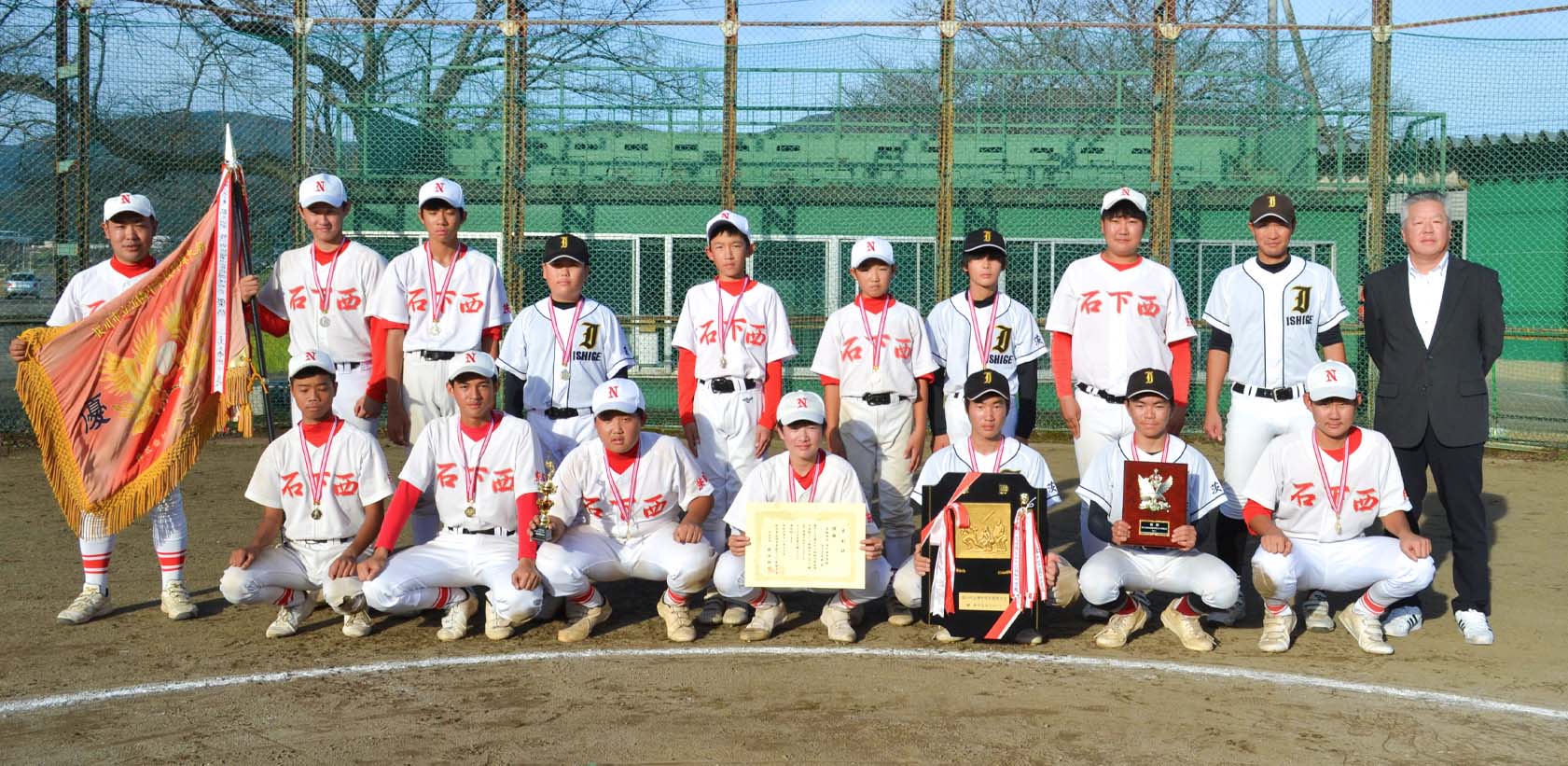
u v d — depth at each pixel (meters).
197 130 13.58
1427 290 5.74
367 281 6.48
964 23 12.51
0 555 7.22
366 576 5.30
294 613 5.58
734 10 12.45
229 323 6.13
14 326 12.27
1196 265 14.62
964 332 6.56
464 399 5.53
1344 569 5.35
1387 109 12.23
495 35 14.59
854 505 5.33
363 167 14.63
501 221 14.71
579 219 14.69
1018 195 14.63
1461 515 5.61
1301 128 14.78
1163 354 6.09
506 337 6.41
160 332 6.02
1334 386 5.23
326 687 4.75
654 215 14.68
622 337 6.50
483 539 5.59
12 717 4.39
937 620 5.43
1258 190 14.52
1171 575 5.34
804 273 14.62
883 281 6.26
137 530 8.06
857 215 14.61
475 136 15.05
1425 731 4.28
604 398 5.49
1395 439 5.75
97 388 5.90
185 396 6.00
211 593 6.37
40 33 12.12
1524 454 12.16
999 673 5.00
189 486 9.80
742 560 5.49
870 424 6.28
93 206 12.90
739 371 6.34
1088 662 5.17
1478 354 5.66
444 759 3.97
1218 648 5.45
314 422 5.58
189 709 4.48
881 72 13.48
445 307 6.39
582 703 4.56
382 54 14.38
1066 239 14.71
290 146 14.16
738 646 5.43
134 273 6.24
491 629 5.49
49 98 12.38
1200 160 15.19
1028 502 5.36
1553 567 7.11
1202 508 5.52
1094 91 15.73
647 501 5.65
